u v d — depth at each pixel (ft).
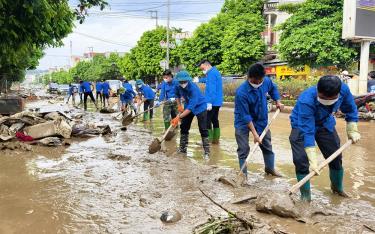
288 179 18.66
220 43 116.47
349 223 12.88
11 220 13.50
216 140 28.89
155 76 164.55
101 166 21.39
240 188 16.97
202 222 13.07
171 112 34.47
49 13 28.94
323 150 16.05
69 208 14.66
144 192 16.47
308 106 14.40
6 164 21.95
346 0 57.72
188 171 19.99
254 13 112.06
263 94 18.84
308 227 12.51
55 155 24.59
